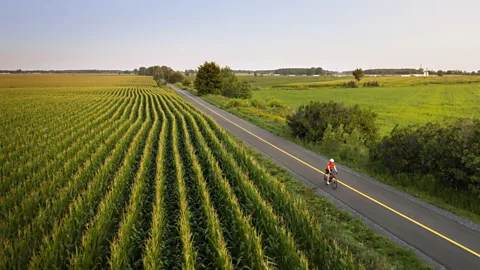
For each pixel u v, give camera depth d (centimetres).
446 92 10225
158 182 1538
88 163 1883
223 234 1204
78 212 1207
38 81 16075
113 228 1223
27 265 922
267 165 2286
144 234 1164
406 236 1290
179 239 1126
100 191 1512
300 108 3369
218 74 8819
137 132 3181
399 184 1909
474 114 5484
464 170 1619
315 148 2828
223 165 2016
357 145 2611
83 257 920
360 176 2075
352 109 3200
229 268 898
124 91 9750
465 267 1080
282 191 1454
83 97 7050
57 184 1593
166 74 19975
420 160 1878
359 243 1211
